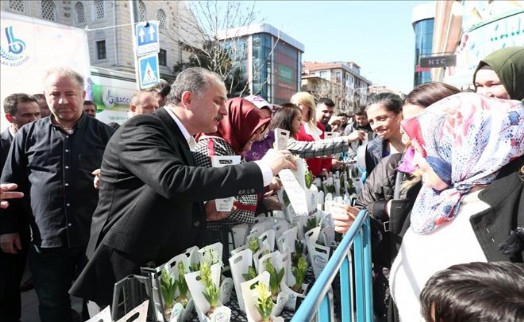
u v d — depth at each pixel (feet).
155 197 4.50
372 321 5.55
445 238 3.66
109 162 4.81
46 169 7.24
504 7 15.08
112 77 26.32
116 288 3.89
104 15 90.99
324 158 12.72
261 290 4.33
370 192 6.29
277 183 7.53
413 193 5.09
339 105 149.89
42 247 7.22
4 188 5.94
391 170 6.06
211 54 37.68
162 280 4.23
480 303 2.07
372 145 9.49
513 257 3.13
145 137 4.50
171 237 4.75
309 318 2.40
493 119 3.45
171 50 83.82
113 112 26.45
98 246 4.78
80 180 7.36
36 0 86.58
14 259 8.28
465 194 3.69
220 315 4.28
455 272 2.41
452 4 35.99
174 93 5.14
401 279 4.01
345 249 3.81
